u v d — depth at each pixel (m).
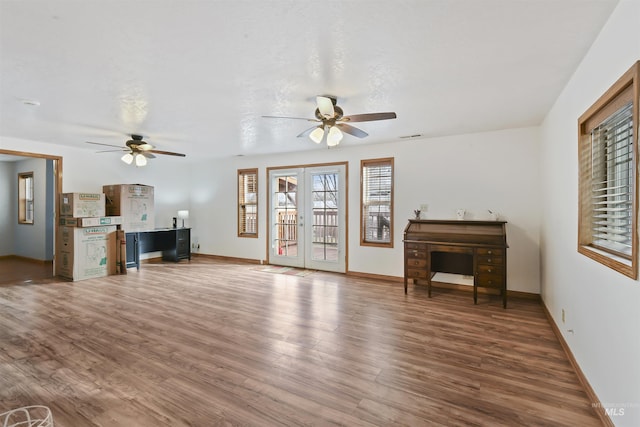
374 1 1.65
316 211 6.11
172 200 7.41
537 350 2.77
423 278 4.39
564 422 1.86
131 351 2.73
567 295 2.73
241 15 1.78
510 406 2.01
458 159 4.73
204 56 2.27
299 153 6.23
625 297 1.62
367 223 5.57
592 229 2.32
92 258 5.41
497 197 4.47
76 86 2.81
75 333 3.09
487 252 3.99
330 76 2.62
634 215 1.53
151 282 5.16
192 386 2.21
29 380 2.28
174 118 3.82
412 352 2.73
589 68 2.20
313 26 1.89
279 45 2.12
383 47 2.15
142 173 6.82
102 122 3.98
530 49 2.18
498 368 2.47
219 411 1.94
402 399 2.08
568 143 2.74
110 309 3.82
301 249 6.31
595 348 2.03
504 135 4.42
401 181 5.17
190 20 1.83
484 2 1.67
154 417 1.89
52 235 6.67
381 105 3.36
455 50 2.19
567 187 2.77
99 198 5.53
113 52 2.21
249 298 4.30
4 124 4.05
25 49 2.16
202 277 5.53
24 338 2.97
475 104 3.33
